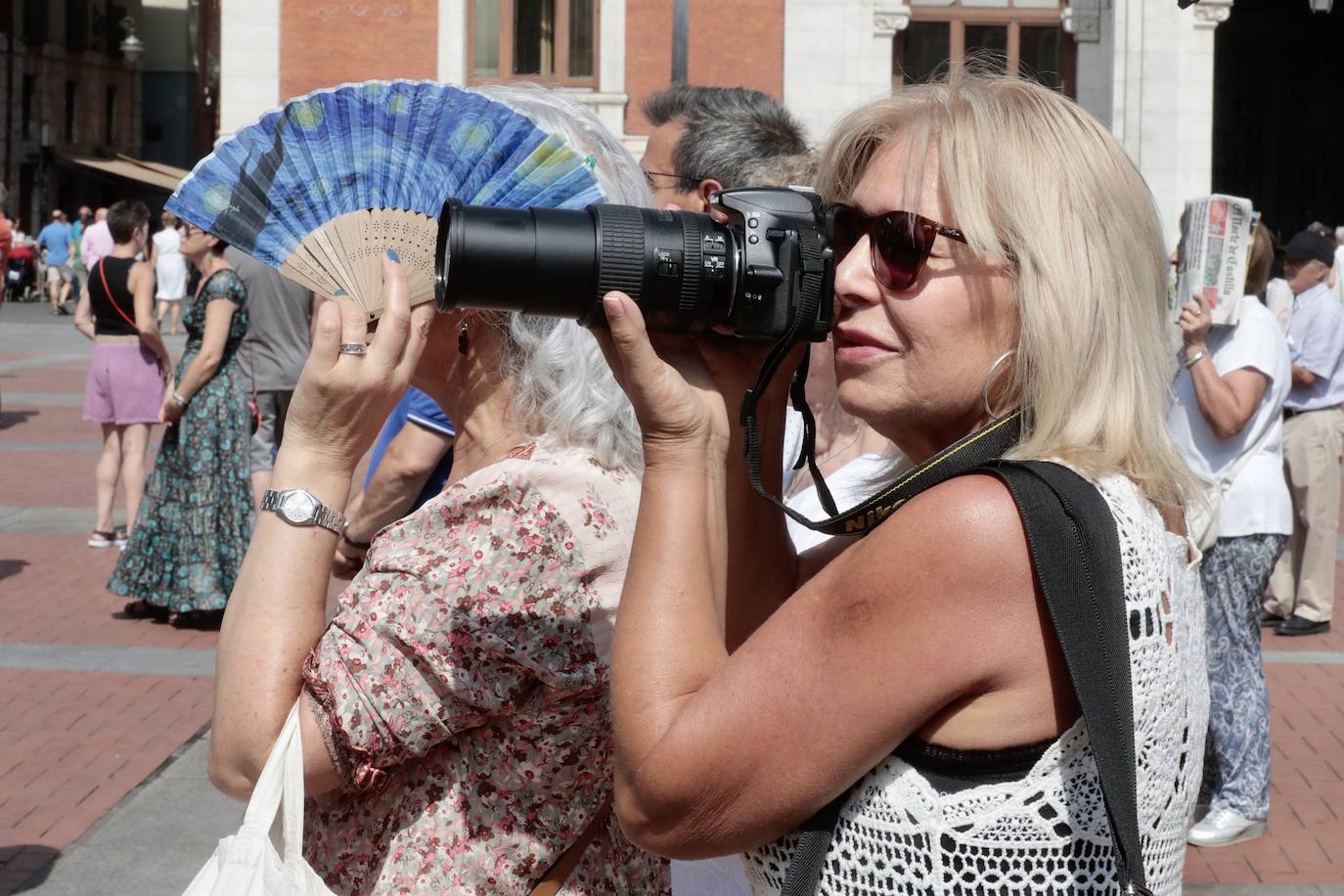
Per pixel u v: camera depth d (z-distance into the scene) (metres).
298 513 1.73
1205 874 4.47
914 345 1.42
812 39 18.42
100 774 5.20
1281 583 7.55
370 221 1.76
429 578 1.71
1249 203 4.71
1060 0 19.08
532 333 1.85
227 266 7.05
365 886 1.78
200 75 43.41
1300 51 31.80
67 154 40.25
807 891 1.35
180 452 7.07
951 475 1.39
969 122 1.41
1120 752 1.25
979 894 1.30
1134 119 18.58
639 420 1.44
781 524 1.69
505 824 1.76
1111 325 1.37
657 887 1.86
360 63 18.53
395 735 1.70
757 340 1.46
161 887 4.30
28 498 10.83
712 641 1.41
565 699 1.74
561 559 1.74
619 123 18.53
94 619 7.32
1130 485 1.36
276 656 1.71
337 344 1.72
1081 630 1.25
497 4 18.59
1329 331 7.18
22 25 38.19
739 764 1.33
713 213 1.47
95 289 8.91
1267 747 4.73
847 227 1.52
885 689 1.29
